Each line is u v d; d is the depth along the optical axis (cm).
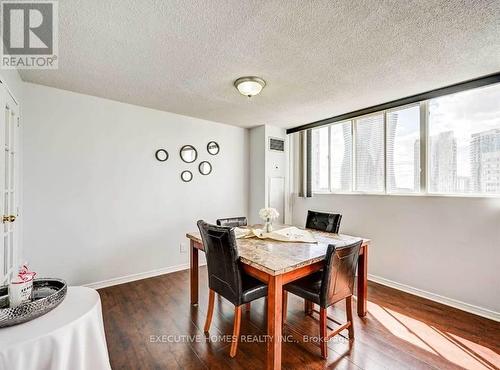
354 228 345
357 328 215
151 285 305
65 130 273
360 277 236
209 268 207
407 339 200
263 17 151
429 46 181
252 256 184
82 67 219
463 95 255
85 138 286
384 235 312
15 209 223
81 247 284
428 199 274
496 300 229
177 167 359
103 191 298
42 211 261
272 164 423
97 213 294
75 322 111
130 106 317
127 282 314
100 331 128
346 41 176
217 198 403
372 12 146
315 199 403
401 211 296
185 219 367
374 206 322
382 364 172
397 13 146
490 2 136
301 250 201
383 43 178
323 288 178
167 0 137
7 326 104
